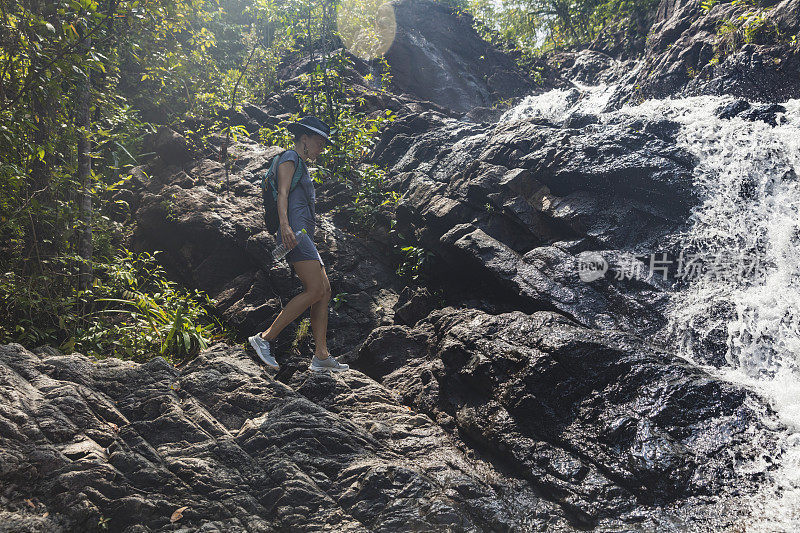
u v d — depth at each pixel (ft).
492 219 21.06
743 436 11.16
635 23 50.26
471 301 19.17
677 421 11.69
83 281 17.54
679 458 10.86
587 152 20.85
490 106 51.85
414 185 25.26
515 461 11.98
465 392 14.43
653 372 12.59
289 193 13.99
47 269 17.47
